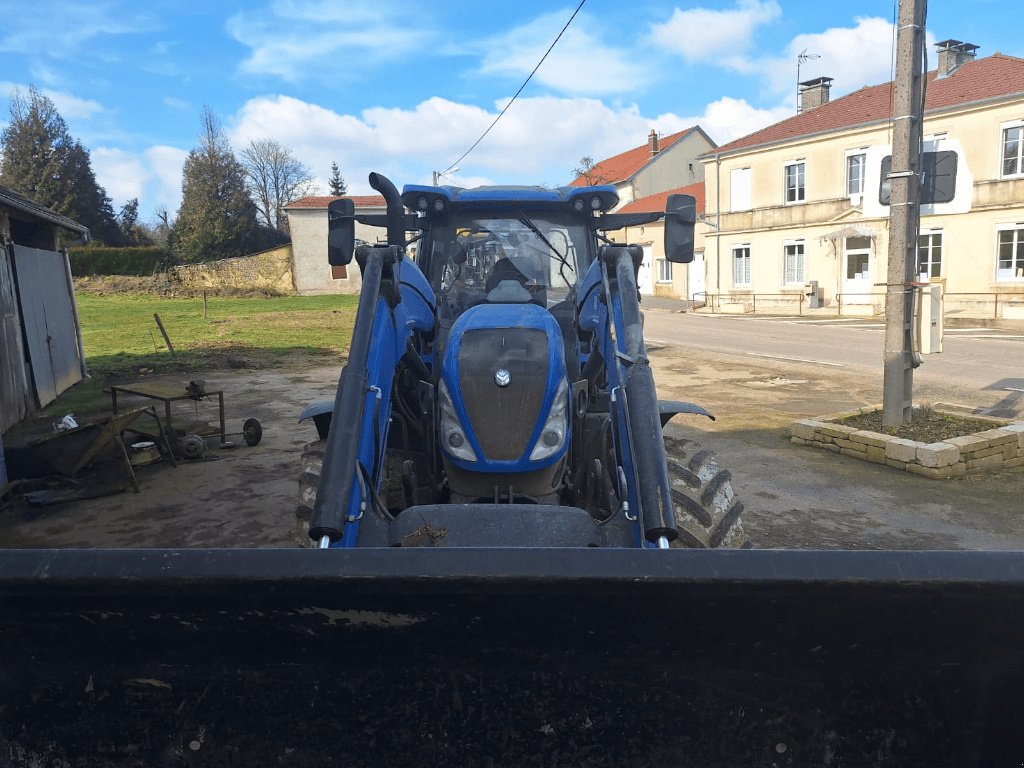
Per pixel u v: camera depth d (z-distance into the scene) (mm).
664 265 38250
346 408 2705
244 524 5730
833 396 10773
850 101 28938
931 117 23328
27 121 53875
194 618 1569
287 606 1539
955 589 1465
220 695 1662
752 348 16562
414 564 1495
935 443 6891
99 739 1688
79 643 1621
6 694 1679
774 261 29562
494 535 2461
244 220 54188
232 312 30438
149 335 21219
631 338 2926
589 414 3596
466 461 3031
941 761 1636
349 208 4043
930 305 7500
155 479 7000
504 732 1655
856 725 1631
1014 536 5336
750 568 1478
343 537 2465
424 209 4441
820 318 25547
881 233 25531
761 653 1591
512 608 1535
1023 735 1608
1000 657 1572
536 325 3314
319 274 44438
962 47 27922
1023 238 21734
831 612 1522
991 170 22234
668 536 2387
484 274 4426
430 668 1632
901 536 5340
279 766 1676
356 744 1667
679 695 1631
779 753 1646
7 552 1550
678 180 44375
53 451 6637
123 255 47656
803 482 6637
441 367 3402
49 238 12477
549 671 1627
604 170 48344
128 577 1494
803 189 28391
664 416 3873
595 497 3359
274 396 11602
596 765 1657
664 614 1536
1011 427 7316
